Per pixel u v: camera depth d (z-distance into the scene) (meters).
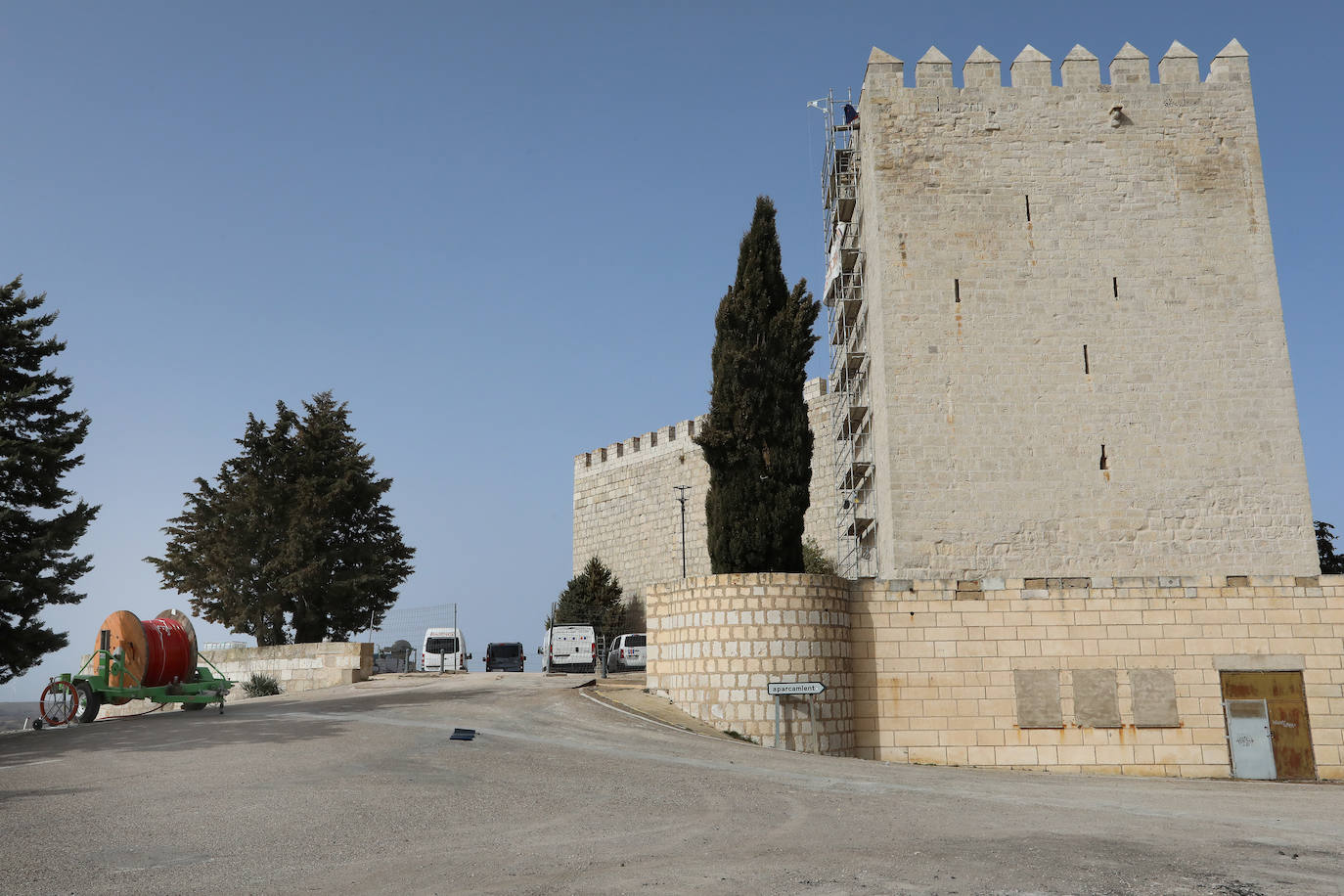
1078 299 32.28
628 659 46.06
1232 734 26.50
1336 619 27.02
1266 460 31.34
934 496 31.28
